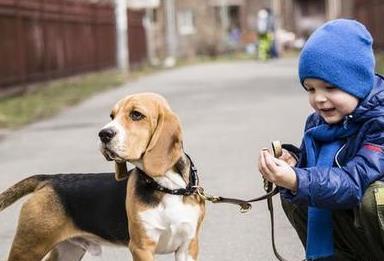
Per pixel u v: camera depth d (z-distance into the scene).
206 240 6.80
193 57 49.56
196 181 5.01
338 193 4.39
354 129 4.62
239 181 9.02
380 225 4.46
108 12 34.09
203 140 12.20
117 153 4.67
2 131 14.78
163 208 4.81
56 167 10.54
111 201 5.14
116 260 6.43
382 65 24.34
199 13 53.50
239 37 53.41
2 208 5.56
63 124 15.33
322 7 55.69
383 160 4.48
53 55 25.48
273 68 31.17
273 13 50.53
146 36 42.12
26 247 5.38
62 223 5.29
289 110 15.60
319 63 4.53
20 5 22.05
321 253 4.81
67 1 27.55
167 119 4.83
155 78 28.17
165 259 6.37
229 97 19.06
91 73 30.56
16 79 21.38
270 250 6.49
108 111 17.25
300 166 4.93
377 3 31.47
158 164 4.76
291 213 5.19
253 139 12.09
